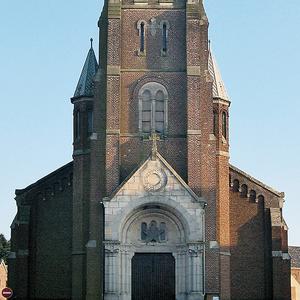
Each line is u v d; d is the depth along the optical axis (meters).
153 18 64.31
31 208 68.44
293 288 104.31
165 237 60.41
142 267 60.53
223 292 63.59
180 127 62.62
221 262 64.12
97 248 61.00
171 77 63.38
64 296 66.88
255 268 66.88
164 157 62.09
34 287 67.50
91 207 61.66
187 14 63.50
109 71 62.38
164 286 60.28
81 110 67.88
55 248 67.81
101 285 60.34
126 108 62.94
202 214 59.38
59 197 68.50
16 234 68.19
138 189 59.62
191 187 60.66
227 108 69.62
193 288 58.62
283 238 67.88
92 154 62.25
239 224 67.56
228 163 67.69
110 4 63.62
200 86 62.47
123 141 62.41
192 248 58.94
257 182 67.88
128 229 60.16
